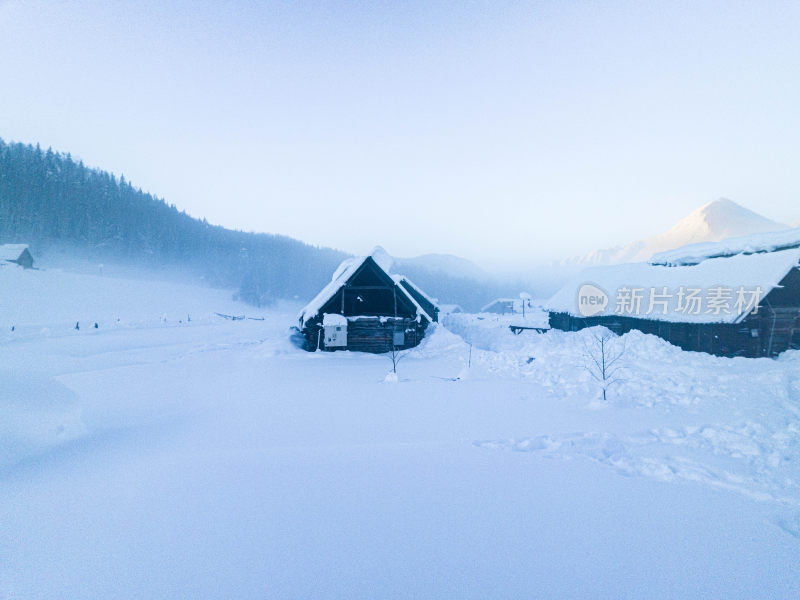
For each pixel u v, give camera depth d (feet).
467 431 22.91
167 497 14.90
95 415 27.35
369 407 28.89
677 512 13.80
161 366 49.47
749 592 9.89
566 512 13.78
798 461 17.70
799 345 57.47
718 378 35.22
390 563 10.98
